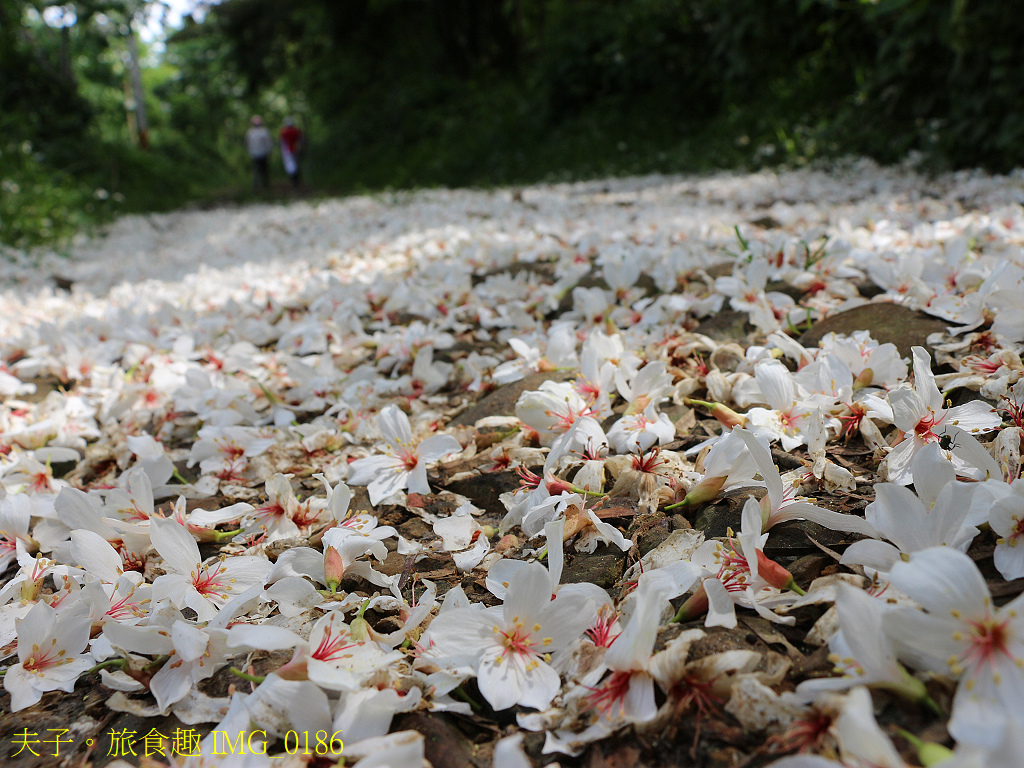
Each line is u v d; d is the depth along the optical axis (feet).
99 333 10.63
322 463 6.43
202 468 6.43
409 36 67.92
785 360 6.82
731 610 3.46
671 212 17.33
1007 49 19.13
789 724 2.90
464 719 3.43
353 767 3.07
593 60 43.96
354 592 4.50
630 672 3.21
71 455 6.88
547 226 15.67
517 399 6.72
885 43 23.17
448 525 4.99
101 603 4.04
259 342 10.22
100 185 41.88
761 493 4.56
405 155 57.72
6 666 4.11
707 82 37.47
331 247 17.40
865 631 2.87
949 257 7.47
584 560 4.42
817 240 9.50
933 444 3.66
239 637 3.24
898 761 2.34
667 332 7.64
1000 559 3.46
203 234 26.48
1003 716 2.63
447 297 10.61
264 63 81.10
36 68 43.57
